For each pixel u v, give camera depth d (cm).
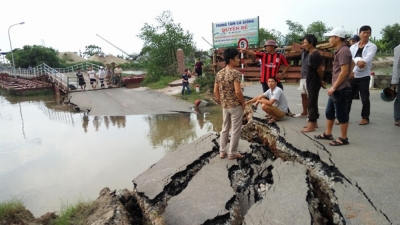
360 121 600
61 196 564
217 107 1348
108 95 1855
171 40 2464
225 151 505
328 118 497
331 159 429
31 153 815
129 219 388
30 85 2342
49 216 460
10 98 2073
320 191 381
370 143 486
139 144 859
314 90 535
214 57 1850
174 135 938
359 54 577
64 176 653
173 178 458
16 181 637
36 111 1509
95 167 696
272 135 587
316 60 509
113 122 1156
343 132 477
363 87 579
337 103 456
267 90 664
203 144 583
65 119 1259
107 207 400
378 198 325
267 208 333
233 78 441
